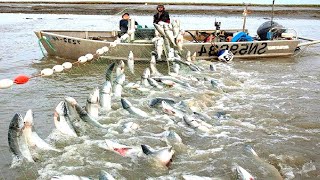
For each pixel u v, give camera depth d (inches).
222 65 351.3
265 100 252.7
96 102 208.4
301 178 162.9
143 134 196.2
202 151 181.3
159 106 228.8
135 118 213.9
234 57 376.5
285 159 176.1
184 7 1178.0
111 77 258.2
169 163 168.4
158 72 306.8
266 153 180.9
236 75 316.2
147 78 270.1
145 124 207.0
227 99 253.4
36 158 167.3
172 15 977.5
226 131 203.3
